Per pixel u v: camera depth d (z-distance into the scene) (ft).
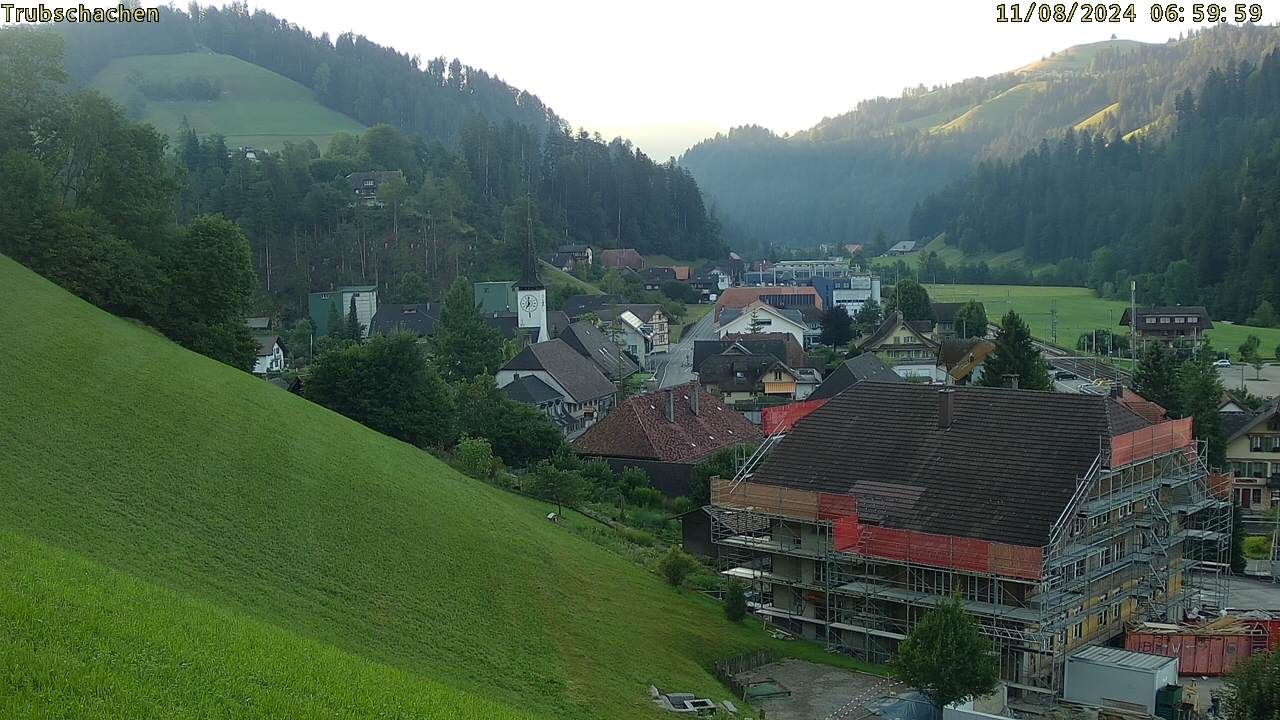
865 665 200.44
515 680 157.07
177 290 297.53
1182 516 239.50
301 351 614.34
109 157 296.30
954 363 560.61
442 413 328.70
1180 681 202.69
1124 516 215.72
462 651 160.15
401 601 168.25
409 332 331.16
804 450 230.68
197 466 183.32
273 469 195.42
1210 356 562.25
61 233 271.90
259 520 174.40
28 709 91.35
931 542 193.26
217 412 210.79
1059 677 193.77
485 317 650.43
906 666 170.19
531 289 650.84
